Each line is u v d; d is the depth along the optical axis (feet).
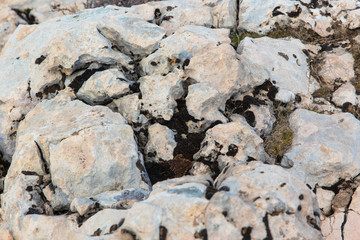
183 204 10.44
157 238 9.85
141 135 15.64
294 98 16.28
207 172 14.19
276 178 11.11
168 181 12.16
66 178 13.23
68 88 16.44
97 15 18.51
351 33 18.57
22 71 17.38
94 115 14.83
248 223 9.96
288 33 19.02
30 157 13.69
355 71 17.33
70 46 16.16
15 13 25.80
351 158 13.85
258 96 16.11
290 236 10.03
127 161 13.60
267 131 15.51
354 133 14.67
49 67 16.30
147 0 22.99
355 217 13.06
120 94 15.64
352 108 16.17
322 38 18.81
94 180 13.24
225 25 19.16
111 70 15.97
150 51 16.74
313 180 14.08
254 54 16.92
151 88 15.53
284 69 16.92
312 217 10.78
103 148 13.55
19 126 15.98
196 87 14.94
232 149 14.03
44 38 17.98
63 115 15.12
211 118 14.82
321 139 14.53
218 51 15.65
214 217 10.06
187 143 15.10
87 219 11.98
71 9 25.17
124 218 10.97
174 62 16.25
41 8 25.84
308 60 18.02
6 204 13.08
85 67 16.57
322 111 16.22
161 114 15.08
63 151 13.42
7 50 19.08
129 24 17.17
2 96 16.62
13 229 12.44
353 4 18.78
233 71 15.25
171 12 19.34
